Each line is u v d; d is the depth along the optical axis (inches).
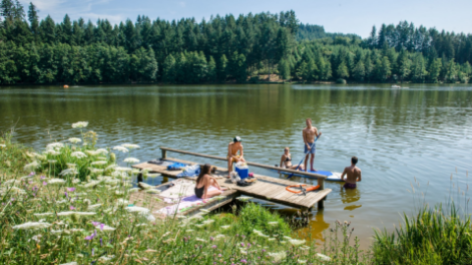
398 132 616.4
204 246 139.4
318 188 301.9
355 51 4441.4
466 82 4254.4
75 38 3902.6
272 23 4079.7
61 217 113.6
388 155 446.3
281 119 792.9
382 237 198.2
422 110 984.9
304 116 847.1
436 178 350.9
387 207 280.4
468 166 394.0
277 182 324.5
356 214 267.7
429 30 5856.3
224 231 205.3
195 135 584.4
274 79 3791.8
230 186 309.7
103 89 2255.2
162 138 557.0
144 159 425.4
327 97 1566.2
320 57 3865.7
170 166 369.4
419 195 305.4
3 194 122.7
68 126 679.1
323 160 426.0
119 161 403.5
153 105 1129.4
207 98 1471.5
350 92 2012.8
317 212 273.0
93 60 3277.6
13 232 108.0
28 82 3061.0
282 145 503.8
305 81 3681.1
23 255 96.7
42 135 577.0
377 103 1234.0
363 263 164.4
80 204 134.8
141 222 125.0
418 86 3041.3
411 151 468.1
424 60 4416.8
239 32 3816.4
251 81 3550.7
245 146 496.4
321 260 155.6
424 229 175.6
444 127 674.2
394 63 4099.4
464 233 165.0
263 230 214.8
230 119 789.2
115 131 624.1
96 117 816.9
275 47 3722.9
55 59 3075.8
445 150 473.4
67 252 103.0
